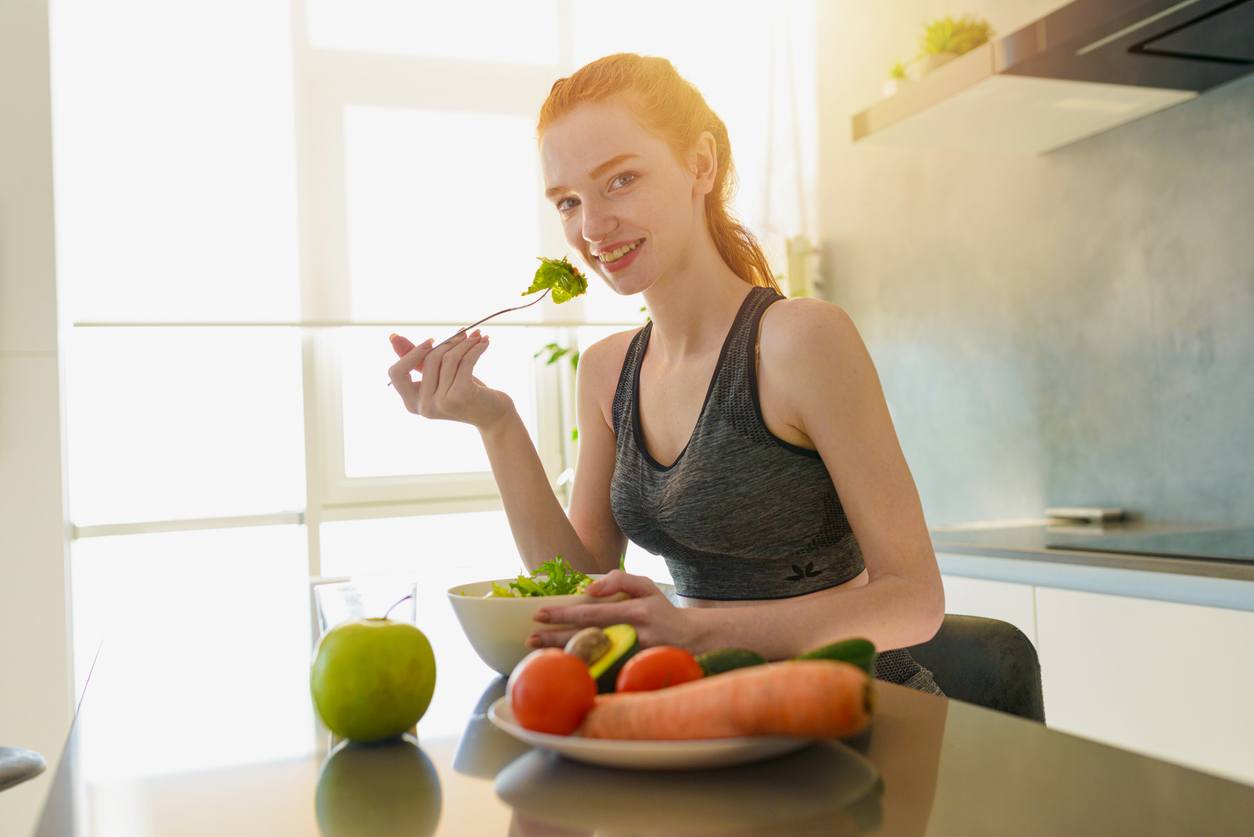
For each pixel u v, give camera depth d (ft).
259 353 11.67
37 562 9.81
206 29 11.41
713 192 4.32
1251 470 7.91
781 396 3.89
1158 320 8.64
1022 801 1.79
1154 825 1.65
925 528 3.68
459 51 12.41
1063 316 9.58
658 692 2.07
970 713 2.42
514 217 12.44
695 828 1.72
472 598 3.04
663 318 4.26
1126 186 8.87
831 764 2.06
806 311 3.89
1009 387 10.26
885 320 12.00
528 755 2.25
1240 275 7.89
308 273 11.57
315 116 11.73
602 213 3.87
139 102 11.12
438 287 12.06
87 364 11.13
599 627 2.76
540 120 4.07
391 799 1.97
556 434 13.01
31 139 9.96
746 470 4.02
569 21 12.90
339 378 12.02
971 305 10.68
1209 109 8.06
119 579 11.26
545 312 12.32
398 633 2.41
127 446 11.27
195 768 2.26
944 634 4.16
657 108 3.91
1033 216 9.86
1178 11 6.33
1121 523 8.92
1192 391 8.36
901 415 11.81
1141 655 6.93
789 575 4.20
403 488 12.26
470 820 1.82
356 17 12.02
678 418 4.25
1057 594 7.61
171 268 11.12
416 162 12.10
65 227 10.69
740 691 1.93
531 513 4.47
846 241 12.62
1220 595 6.52
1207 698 6.48
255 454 11.66
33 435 9.86
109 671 3.51
